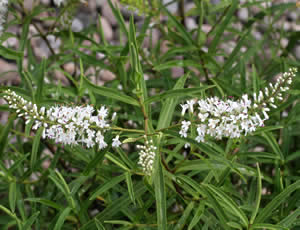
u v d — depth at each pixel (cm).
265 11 72
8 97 52
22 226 56
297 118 63
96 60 66
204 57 67
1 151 62
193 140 53
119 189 62
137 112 63
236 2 64
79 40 72
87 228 56
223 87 64
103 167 62
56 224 54
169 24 70
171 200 59
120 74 65
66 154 66
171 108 56
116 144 53
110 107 63
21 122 72
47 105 59
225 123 51
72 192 56
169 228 59
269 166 71
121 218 65
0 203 64
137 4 67
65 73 67
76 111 52
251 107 51
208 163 55
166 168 58
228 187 60
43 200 56
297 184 52
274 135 65
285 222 53
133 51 51
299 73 65
